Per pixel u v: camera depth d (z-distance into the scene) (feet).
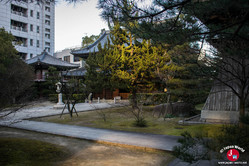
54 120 41.70
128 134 27.61
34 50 160.25
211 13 9.84
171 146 20.95
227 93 32.40
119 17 12.03
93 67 57.98
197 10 10.61
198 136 13.85
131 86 53.01
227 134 13.84
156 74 44.98
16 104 25.80
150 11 11.50
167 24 12.26
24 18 151.74
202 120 32.73
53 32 177.17
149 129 31.60
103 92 107.96
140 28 12.98
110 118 44.09
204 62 17.57
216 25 10.87
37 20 162.40
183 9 11.42
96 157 18.67
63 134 27.94
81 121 40.32
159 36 12.76
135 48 48.91
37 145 21.88
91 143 24.04
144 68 48.11
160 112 43.60
